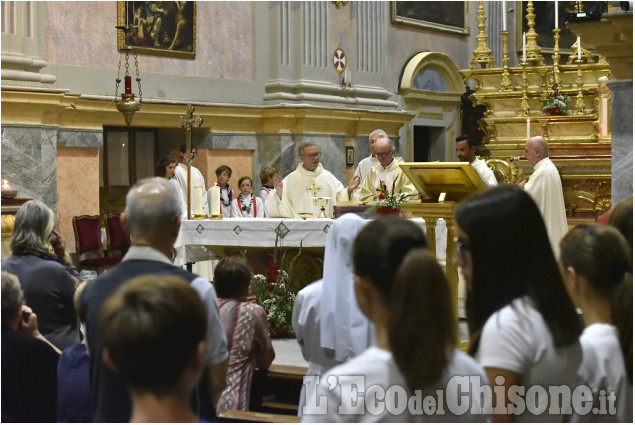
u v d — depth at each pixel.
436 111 16.88
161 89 11.49
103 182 11.56
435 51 16.75
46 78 9.91
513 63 18.06
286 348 5.98
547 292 2.21
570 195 11.46
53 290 4.08
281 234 7.00
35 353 3.13
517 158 12.32
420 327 1.83
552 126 12.24
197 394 2.57
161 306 1.75
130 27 10.09
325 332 3.34
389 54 15.77
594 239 2.45
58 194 10.27
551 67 12.76
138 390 1.76
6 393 3.07
